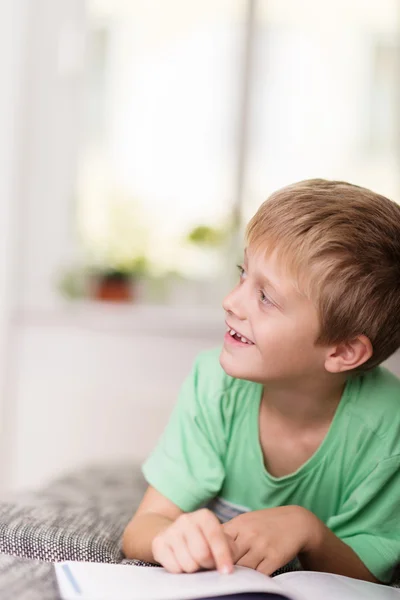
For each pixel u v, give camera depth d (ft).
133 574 2.41
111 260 8.87
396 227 3.16
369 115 8.84
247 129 8.80
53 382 8.19
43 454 8.16
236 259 8.75
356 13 8.78
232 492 3.61
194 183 8.90
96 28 8.82
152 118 8.89
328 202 3.07
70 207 8.85
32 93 8.68
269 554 2.77
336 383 3.31
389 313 3.16
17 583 2.27
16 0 7.89
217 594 2.19
